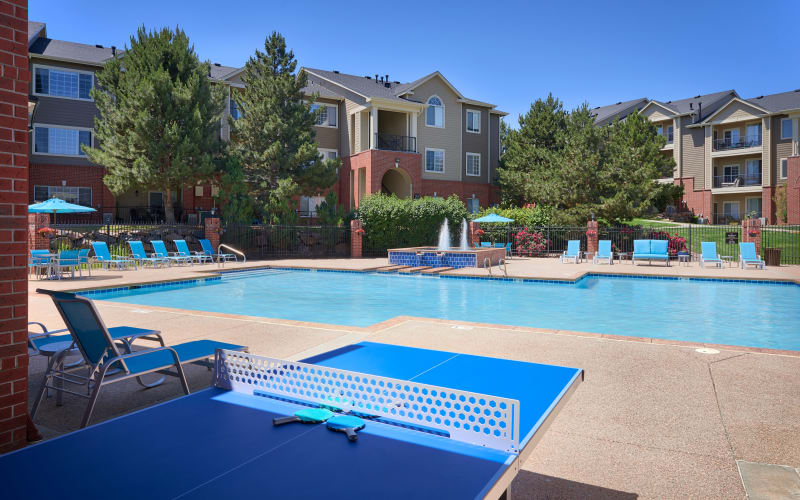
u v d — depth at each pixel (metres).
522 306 11.98
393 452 2.19
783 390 4.75
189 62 23.86
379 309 11.53
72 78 26.41
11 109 3.17
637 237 26.25
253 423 2.55
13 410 3.21
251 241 24.89
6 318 3.16
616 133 30.42
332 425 2.46
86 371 5.19
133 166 21.81
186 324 7.99
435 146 34.88
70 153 26.42
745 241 21.58
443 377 3.37
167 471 1.99
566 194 27.59
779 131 35.09
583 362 5.75
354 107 32.03
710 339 8.45
